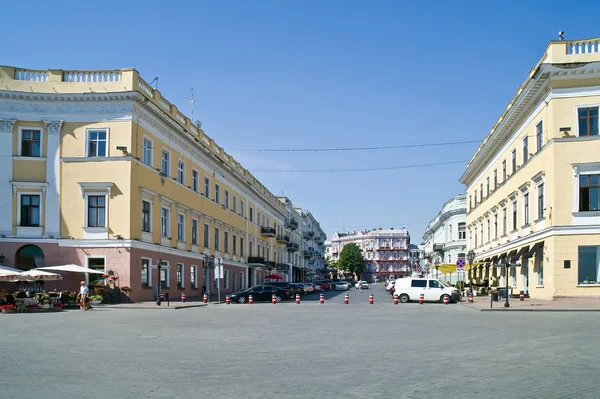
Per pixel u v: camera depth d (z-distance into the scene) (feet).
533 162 118.52
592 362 38.01
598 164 103.65
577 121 105.50
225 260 190.49
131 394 28.40
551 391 29.09
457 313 88.02
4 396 27.94
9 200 118.42
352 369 35.63
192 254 155.43
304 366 36.83
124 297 115.24
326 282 265.95
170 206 140.46
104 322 71.20
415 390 29.27
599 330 58.13
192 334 56.59
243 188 218.18
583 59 105.40
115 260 116.78
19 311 91.66
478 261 183.52
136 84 121.29
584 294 103.14
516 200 134.62
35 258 118.93
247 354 42.37
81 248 117.80
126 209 117.70
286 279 299.58
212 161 175.32
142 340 51.39
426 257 368.07
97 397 27.73
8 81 119.34
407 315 83.71
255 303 135.54
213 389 29.60
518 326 63.26
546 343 47.88
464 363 37.78
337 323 69.46
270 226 271.08
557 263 104.68
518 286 131.85
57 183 119.24
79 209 118.62
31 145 120.26
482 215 178.29
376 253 561.84
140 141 123.54
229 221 196.03
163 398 27.53
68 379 32.35
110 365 37.27
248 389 29.60
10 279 99.09
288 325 66.85
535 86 112.47
